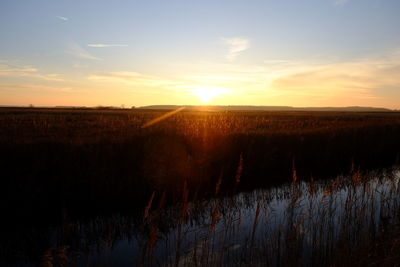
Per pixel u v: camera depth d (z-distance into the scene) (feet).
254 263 17.63
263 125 70.28
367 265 15.53
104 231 22.90
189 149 37.70
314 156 45.19
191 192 31.78
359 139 55.11
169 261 18.17
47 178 26.86
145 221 24.52
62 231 21.83
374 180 35.78
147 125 58.23
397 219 19.98
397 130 67.15
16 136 38.45
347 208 22.65
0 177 25.21
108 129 50.39
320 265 17.39
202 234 21.76
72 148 30.58
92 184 27.91
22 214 24.77
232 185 35.12
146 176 31.27
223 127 57.26
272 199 30.96
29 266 18.48
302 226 21.39
